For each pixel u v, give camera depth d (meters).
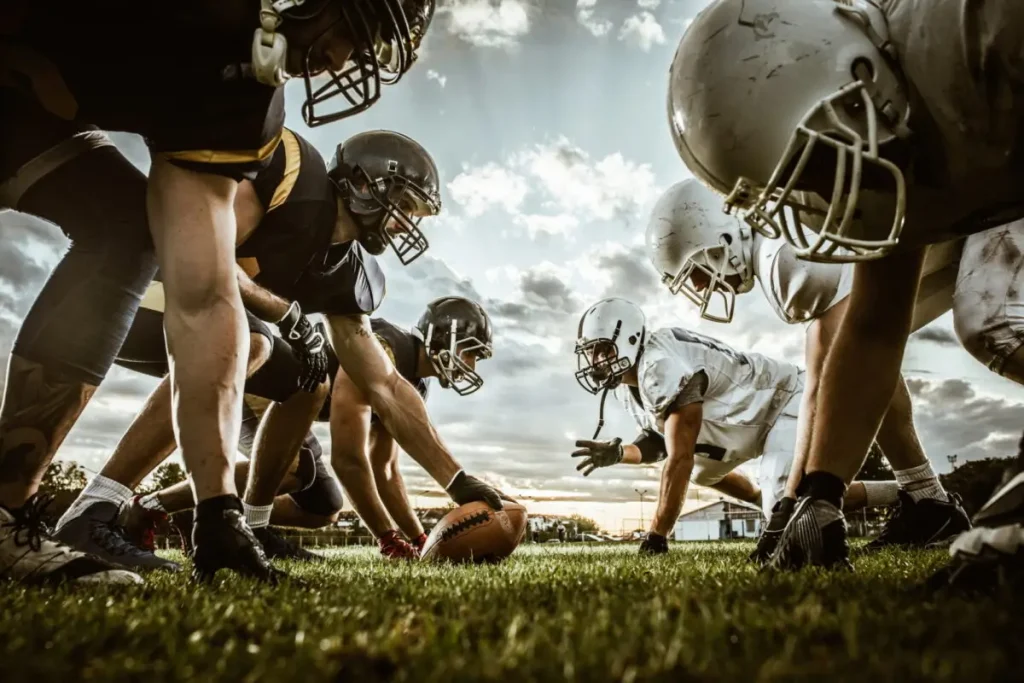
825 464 1.97
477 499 3.13
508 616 1.06
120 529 2.47
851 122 1.56
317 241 2.80
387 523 4.32
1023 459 1.28
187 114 1.62
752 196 1.71
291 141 2.75
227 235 1.69
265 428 3.65
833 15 1.61
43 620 1.09
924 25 1.59
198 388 1.62
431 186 3.15
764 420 4.84
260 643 0.95
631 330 4.84
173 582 1.78
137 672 0.78
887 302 1.92
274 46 1.60
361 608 1.20
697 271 4.06
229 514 1.62
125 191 1.87
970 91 1.55
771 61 1.59
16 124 1.75
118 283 1.82
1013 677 0.67
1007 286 2.48
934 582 1.28
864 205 1.69
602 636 0.88
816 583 1.44
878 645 0.80
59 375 1.76
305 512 4.82
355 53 1.84
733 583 1.52
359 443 4.25
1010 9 1.48
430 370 4.50
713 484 5.76
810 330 3.12
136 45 1.56
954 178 1.64
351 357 3.26
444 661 0.77
